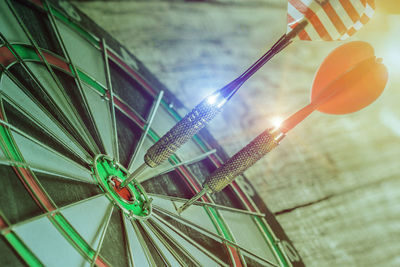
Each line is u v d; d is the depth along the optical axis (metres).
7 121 0.23
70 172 0.25
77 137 0.27
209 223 0.31
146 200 0.27
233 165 0.25
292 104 0.49
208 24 0.52
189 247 0.28
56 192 0.23
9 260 0.19
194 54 0.48
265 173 0.44
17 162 0.22
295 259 0.34
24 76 0.27
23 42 0.28
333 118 0.49
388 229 0.42
